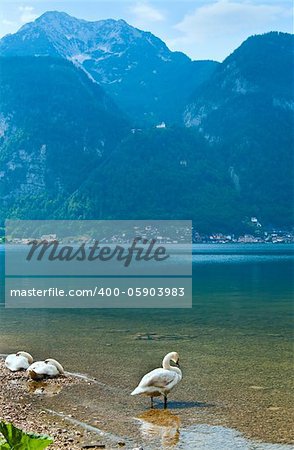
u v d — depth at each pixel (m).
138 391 17.70
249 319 40.16
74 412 17.44
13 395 19.55
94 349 28.08
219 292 64.25
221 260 151.50
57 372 22.08
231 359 25.05
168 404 18.11
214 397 18.80
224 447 14.28
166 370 18.11
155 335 32.69
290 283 76.31
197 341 30.34
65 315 43.53
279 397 18.75
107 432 15.51
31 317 42.28
